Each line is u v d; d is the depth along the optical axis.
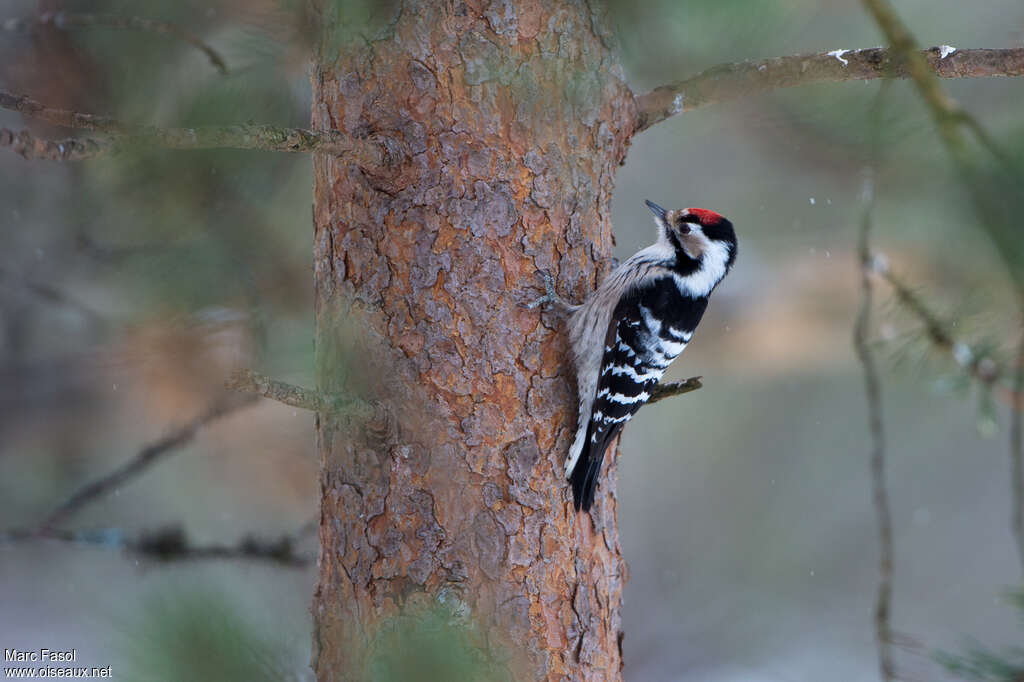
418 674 6.25
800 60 8.15
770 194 15.75
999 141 5.71
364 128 7.81
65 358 15.35
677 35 7.96
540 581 7.96
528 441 8.02
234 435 13.59
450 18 7.81
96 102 9.77
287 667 6.26
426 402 7.79
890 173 10.31
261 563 10.01
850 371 18.31
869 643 22.33
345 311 7.95
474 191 7.86
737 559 23.97
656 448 24.95
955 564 23.95
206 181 10.10
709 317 16.48
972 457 24.34
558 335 8.14
